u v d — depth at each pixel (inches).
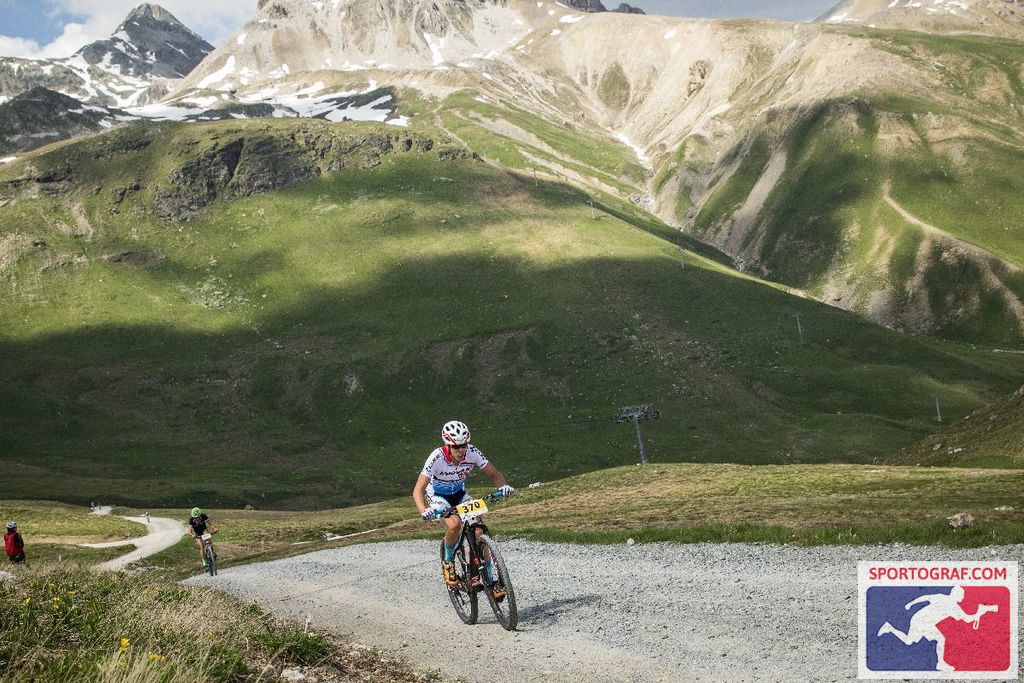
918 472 1898.4
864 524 789.9
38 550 2947.8
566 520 1354.6
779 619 423.5
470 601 514.0
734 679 338.6
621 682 356.2
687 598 503.5
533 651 428.5
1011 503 892.6
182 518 4744.1
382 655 464.4
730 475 2277.3
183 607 550.6
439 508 492.4
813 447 7760.8
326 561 1135.0
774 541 689.0
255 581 1011.3
